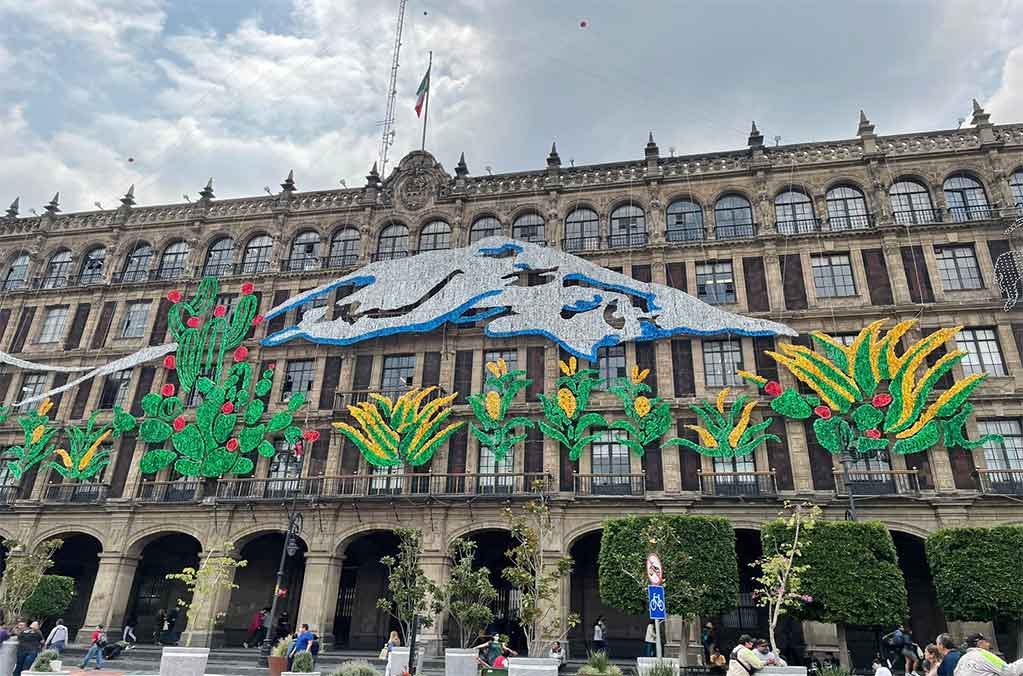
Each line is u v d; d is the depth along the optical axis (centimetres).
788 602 2284
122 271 4419
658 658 1579
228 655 3102
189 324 4053
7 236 4684
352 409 3559
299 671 2027
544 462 3297
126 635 3309
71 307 4325
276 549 3788
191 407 3838
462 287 3734
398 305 3794
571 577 3331
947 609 2472
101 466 3772
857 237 3488
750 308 3462
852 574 2456
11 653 2062
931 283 3316
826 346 3228
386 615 3544
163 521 3572
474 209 4097
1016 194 3456
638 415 3284
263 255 4300
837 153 3725
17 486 3794
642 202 3878
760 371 3319
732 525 2988
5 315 4406
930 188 3544
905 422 3017
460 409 3500
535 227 3994
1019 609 2362
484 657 2450
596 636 2938
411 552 2439
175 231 4438
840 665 2516
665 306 3475
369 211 4209
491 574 3500
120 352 4081
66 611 3769
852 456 3055
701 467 3181
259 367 3878
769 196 3706
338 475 3488
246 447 3644
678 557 2477
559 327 3519
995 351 3145
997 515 2853
